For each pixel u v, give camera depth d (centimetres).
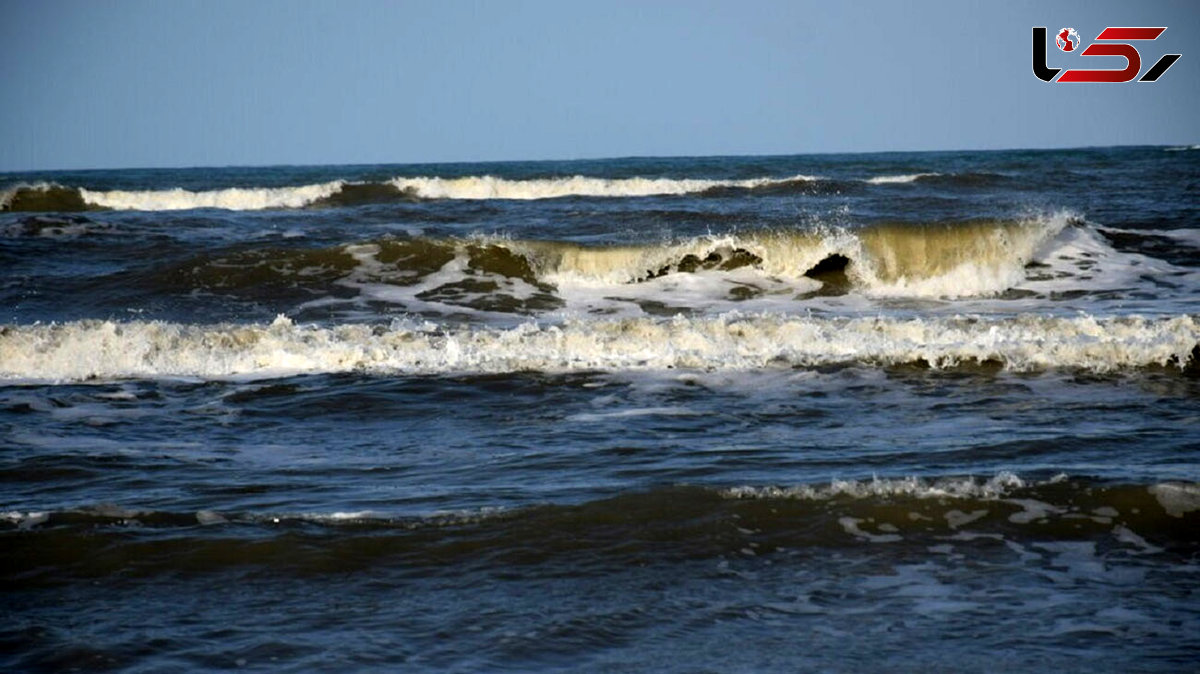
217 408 3092
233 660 1485
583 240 5875
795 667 1475
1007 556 1872
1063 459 2430
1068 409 2973
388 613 1644
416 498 2186
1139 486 2138
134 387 3331
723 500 2095
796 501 2091
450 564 1833
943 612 1655
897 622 1620
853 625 1611
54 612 1647
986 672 1460
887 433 2720
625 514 2034
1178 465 2356
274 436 2795
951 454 2486
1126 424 2788
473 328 4238
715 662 1491
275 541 1912
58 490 2297
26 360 3572
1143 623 1614
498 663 1480
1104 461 2402
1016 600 1698
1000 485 2159
